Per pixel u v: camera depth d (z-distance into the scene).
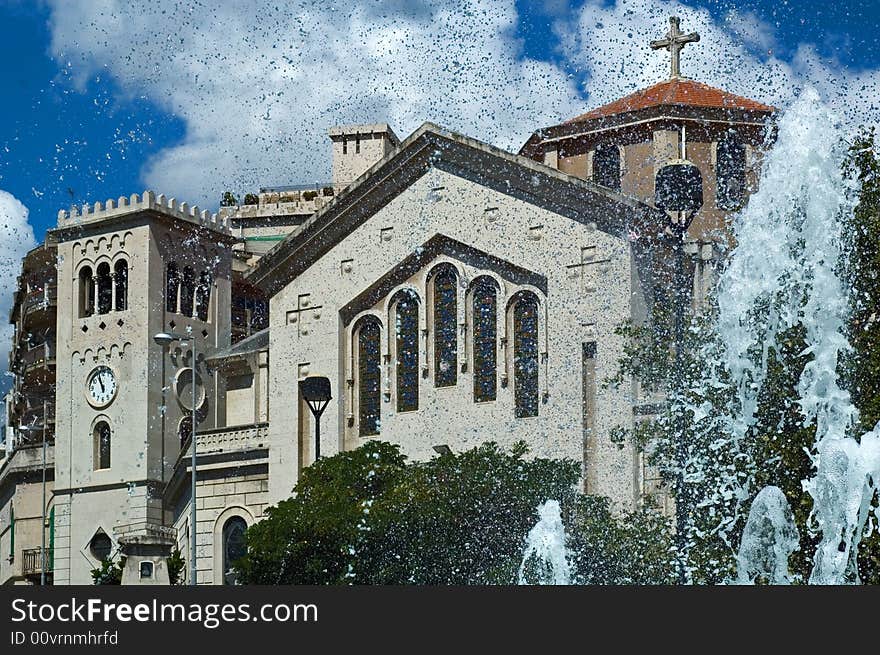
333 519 50.03
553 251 57.81
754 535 36.25
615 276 56.31
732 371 40.44
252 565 50.75
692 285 57.31
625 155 63.75
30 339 89.94
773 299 39.47
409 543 49.50
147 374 76.88
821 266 38.94
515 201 58.94
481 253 59.69
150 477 76.06
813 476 37.38
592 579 46.50
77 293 79.88
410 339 61.56
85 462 78.00
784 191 39.44
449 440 59.41
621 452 54.78
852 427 37.69
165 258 79.00
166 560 55.56
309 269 64.25
